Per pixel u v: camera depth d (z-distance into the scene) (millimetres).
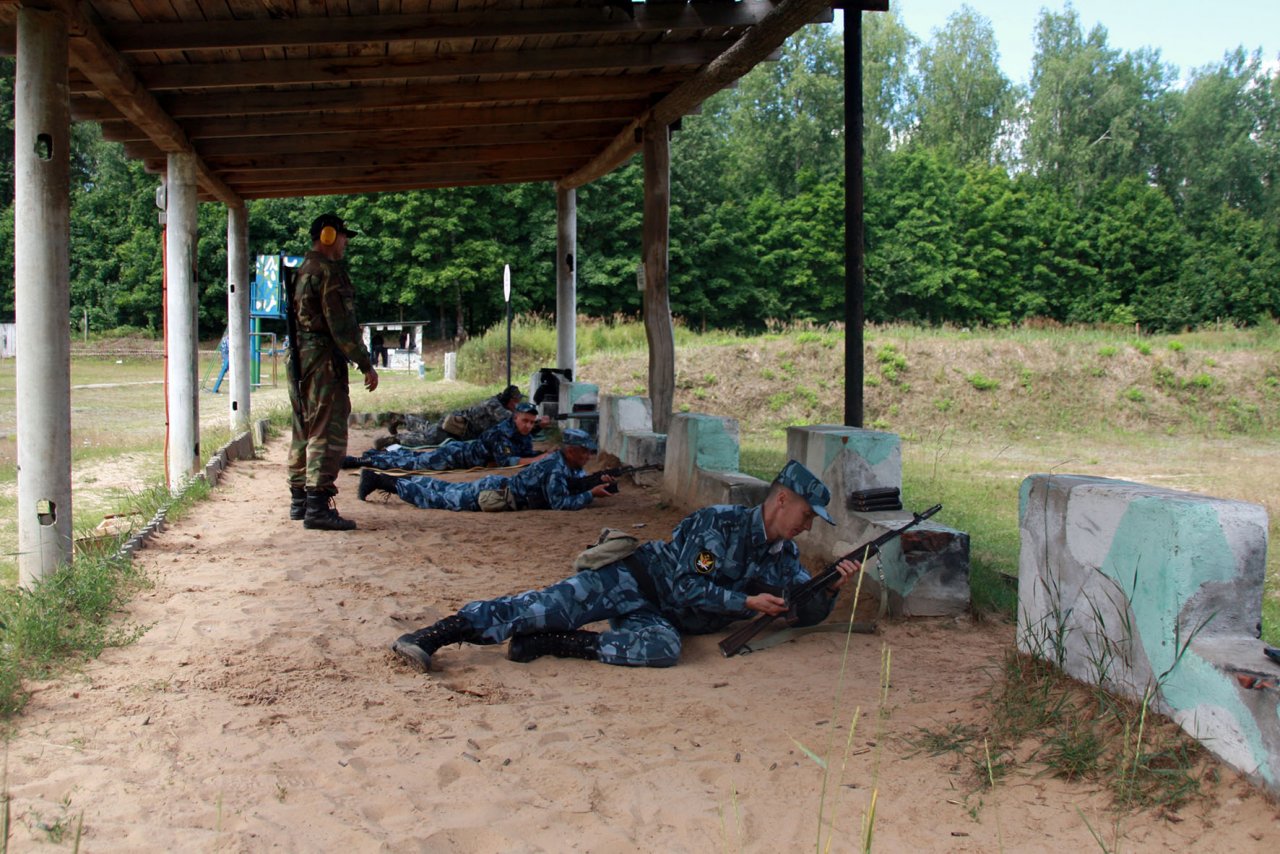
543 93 10258
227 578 6402
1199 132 63438
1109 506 3906
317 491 7973
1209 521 3521
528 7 8281
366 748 3859
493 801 3449
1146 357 21969
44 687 4398
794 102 60500
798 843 3180
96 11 7656
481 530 8203
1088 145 61344
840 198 51438
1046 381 21062
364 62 9148
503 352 26672
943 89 68375
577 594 4930
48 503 5949
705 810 3385
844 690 4500
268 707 4242
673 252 48844
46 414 5930
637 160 50656
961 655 4980
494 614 4797
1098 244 55438
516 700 4410
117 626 5312
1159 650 3615
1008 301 54125
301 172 13445
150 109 9180
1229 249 54844
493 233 51062
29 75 5914
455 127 11688
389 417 16766
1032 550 4410
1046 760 3588
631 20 8422
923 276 51688
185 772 3605
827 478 6391
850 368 8914
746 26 8727
